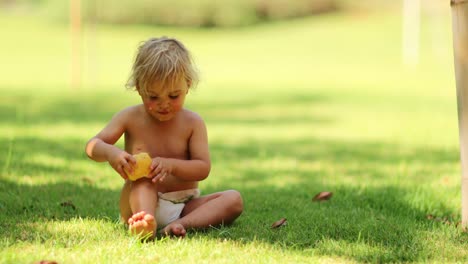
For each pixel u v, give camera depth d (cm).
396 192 599
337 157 893
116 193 596
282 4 5891
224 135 1129
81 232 437
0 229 438
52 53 3650
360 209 547
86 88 2070
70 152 850
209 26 5844
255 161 850
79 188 610
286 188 651
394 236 447
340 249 414
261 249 409
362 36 4112
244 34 4991
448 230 463
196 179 449
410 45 3503
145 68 420
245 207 549
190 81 434
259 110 1567
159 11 5819
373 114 1484
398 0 5669
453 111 1515
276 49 3922
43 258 370
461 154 469
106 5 5784
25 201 534
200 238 421
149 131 454
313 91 2070
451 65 2862
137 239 410
